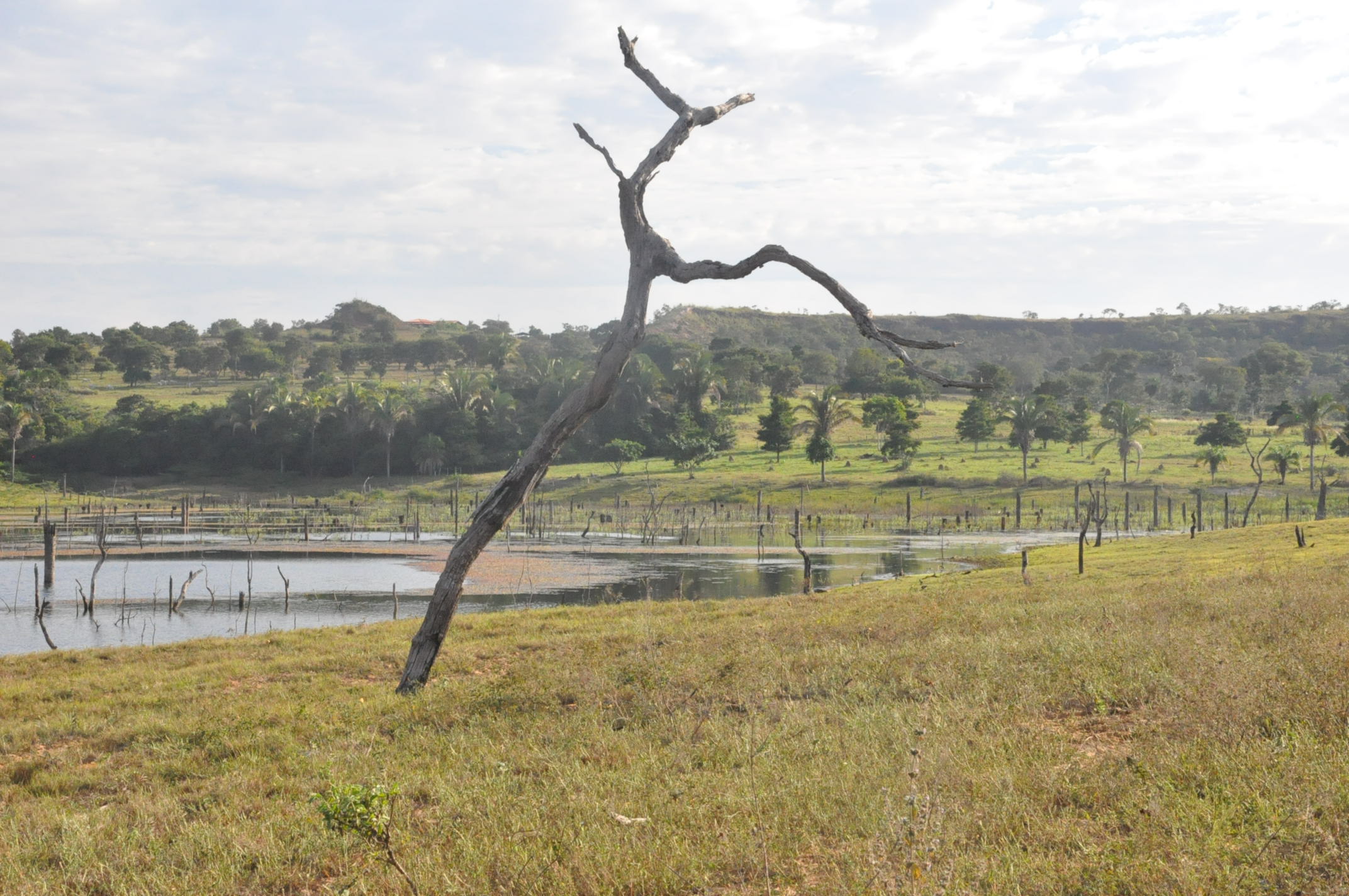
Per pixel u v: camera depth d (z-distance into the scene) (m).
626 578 48.59
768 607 25.48
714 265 14.97
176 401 170.25
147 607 39.12
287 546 67.44
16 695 15.96
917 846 5.61
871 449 132.25
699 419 141.25
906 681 11.97
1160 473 108.06
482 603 39.81
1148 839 5.91
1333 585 18.36
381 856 6.76
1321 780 6.48
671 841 6.68
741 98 16.53
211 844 7.57
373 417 135.50
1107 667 11.45
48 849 7.82
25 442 132.38
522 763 9.59
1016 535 75.31
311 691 15.59
